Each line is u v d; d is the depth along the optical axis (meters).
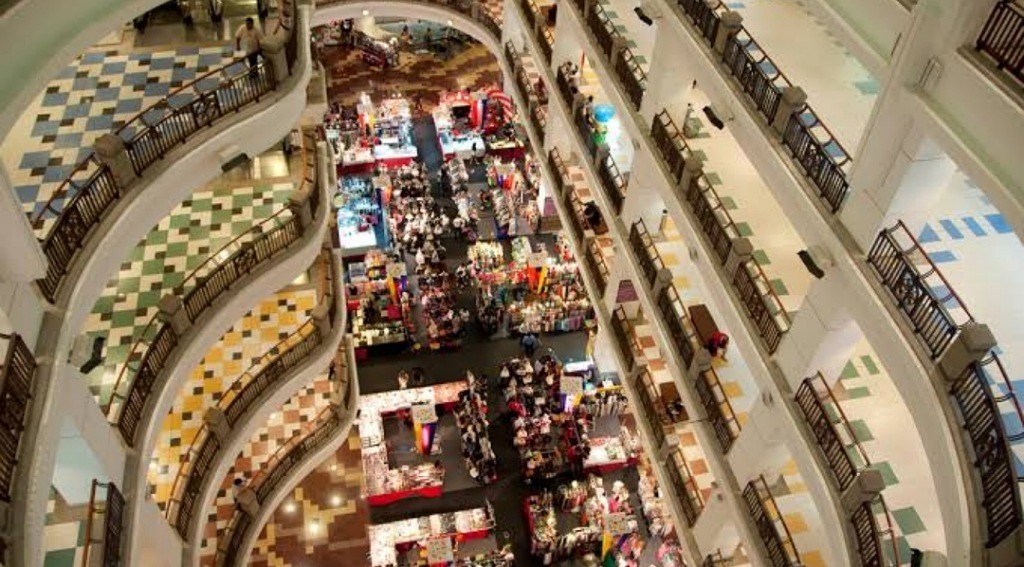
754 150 11.76
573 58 21.06
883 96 8.58
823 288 10.44
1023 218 6.76
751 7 16.27
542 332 25.05
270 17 17.00
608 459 21.52
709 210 13.30
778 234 14.38
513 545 20.17
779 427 11.85
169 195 12.01
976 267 11.12
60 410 8.37
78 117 14.27
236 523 15.02
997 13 7.07
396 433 22.27
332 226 17.89
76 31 9.25
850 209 9.70
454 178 29.16
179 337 12.70
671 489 15.89
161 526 11.87
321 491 20.47
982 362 7.97
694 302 16.42
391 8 28.00
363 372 23.64
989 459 7.35
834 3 9.35
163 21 16.89
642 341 19.36
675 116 15.77
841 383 12.42
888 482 11.28
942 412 8.00
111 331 14.41
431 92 33.72
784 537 12.74
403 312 24.50
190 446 13.70
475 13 27.77
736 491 13.41
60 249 9.07
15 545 6.53
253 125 12.67
